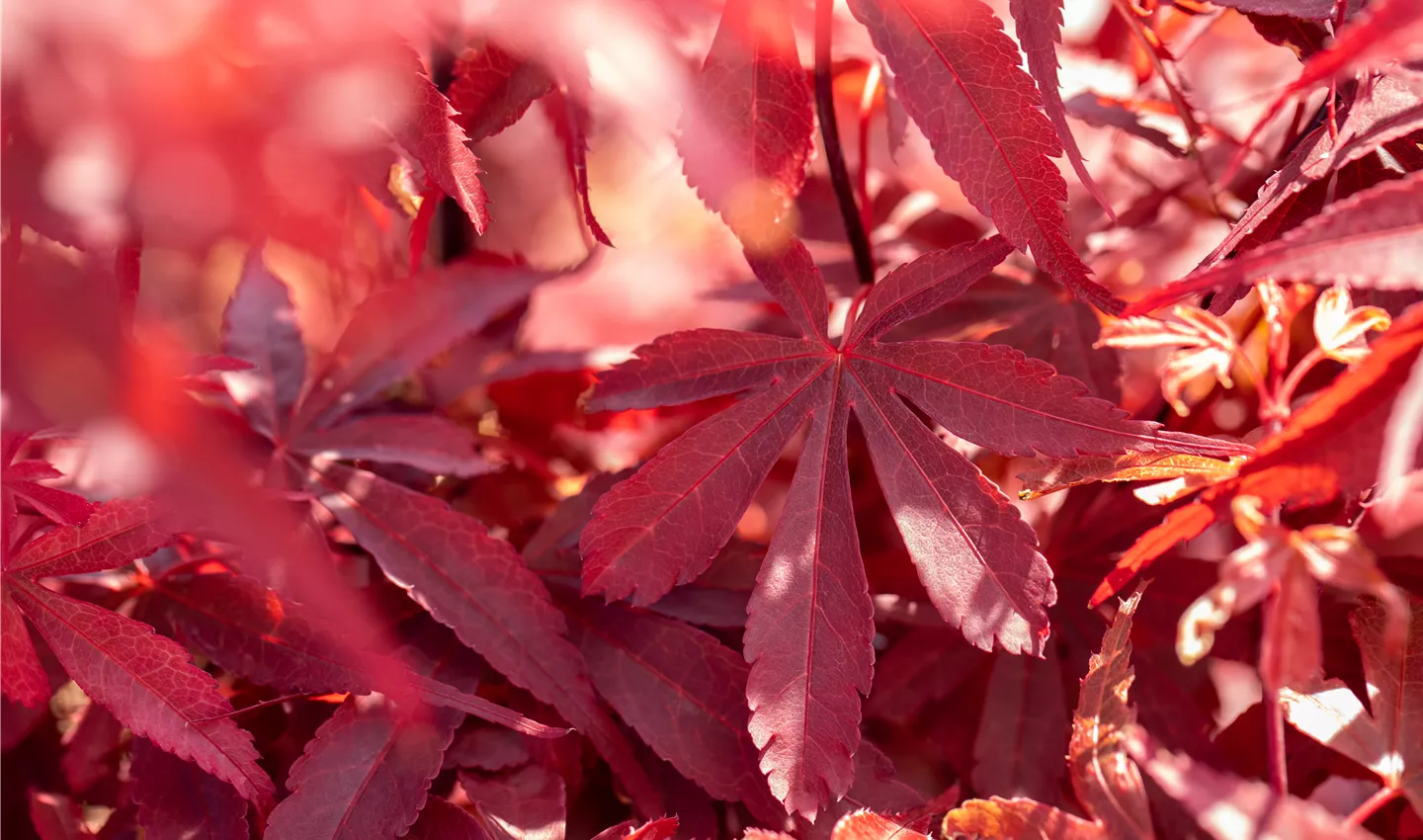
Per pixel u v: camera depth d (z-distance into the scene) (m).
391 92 0.33
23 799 0.38
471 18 0.33
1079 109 0.39
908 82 0.35
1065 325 0.40
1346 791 0.37
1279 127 0.41
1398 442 0.31
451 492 0.41
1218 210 0.40
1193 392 0.40
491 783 0.36
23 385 0.28
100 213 0.30
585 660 0.37
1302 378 0.39
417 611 0.37
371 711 0.36
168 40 0.29
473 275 0.40
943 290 0.35
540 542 0.38
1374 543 0.39
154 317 0.31
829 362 0.36
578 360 0.42
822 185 0.44
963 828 0.34
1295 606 0.32
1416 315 0.32
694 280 0.59
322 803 0.35
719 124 0.35
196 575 0.37
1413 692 0.34
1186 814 0.37
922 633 0.39
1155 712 0.38
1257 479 0.33
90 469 0.37
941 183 0.47
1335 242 0.32
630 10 0.34
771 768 0.35
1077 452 0.34
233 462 0.29
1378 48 0.31
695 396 0.36
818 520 0.35
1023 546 0.35
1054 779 0.38
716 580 0.38
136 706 0.35
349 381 0.39
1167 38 0.41
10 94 0.28
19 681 0.35
